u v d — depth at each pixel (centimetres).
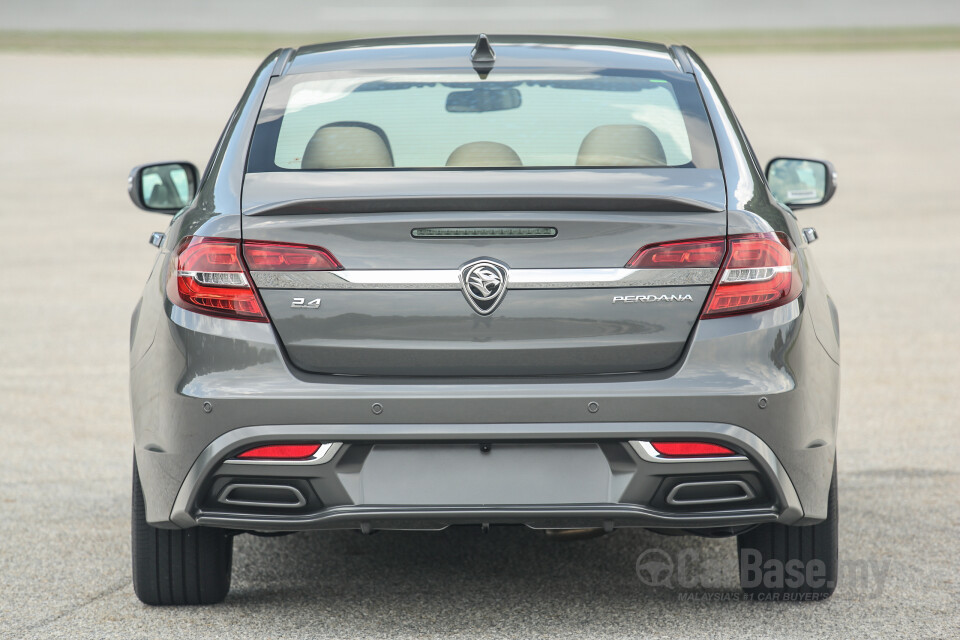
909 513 1170
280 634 873
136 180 1077
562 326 777
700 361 780
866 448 1414
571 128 890
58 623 899
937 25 10812
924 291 2438
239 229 791
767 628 880
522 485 788
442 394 770
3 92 6462
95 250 2941
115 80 7069
